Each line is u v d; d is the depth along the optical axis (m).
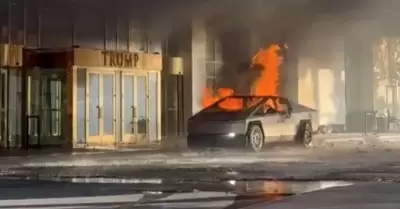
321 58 37.28
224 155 21.16
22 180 14.34
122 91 27.88
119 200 11.32
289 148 24.03
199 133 22.00
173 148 25.14
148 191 12.46
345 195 11.27
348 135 33.00
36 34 26.58
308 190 12.51
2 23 25.58
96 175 15.20
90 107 26.66
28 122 25.81
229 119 21.80
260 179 14.29
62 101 26.09
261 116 22.34
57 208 10.48
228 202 11.07
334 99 38.34
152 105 29.16
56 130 26.23
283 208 9.98
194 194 12.05
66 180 14.31
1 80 25.27
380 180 13.93
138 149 24.53
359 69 38.75
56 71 26.17
